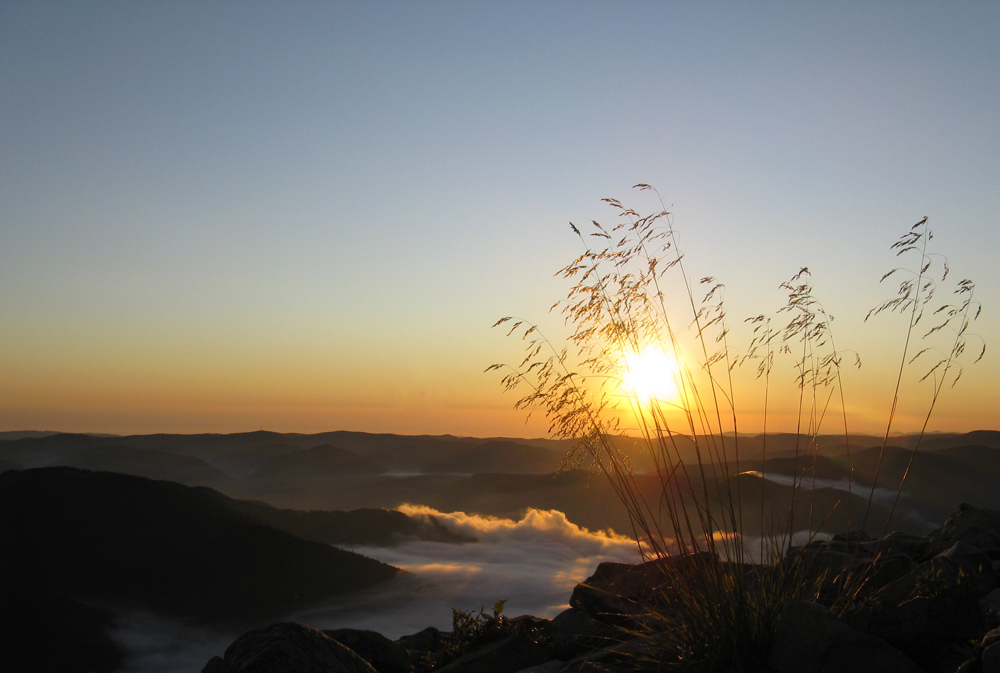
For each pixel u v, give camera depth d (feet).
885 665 9.16
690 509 11.23
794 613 10.12
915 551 17.10
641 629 13.23
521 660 14.66
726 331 12.59
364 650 17.06
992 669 8.21
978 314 11.46
